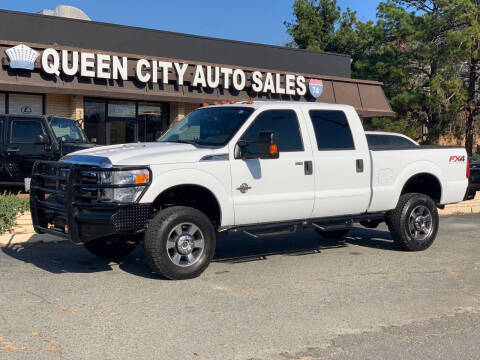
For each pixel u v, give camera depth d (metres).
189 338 4.85
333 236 10.16
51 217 7.10
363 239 10.19
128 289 6.41
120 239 7.35
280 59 24.75
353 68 40.12
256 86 22.53
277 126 7.69
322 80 24.83
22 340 4.74
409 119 30.62
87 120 20.81
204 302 5.94
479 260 8.37
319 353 4.56
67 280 6.81
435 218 9.12
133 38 20.83
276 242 9.84
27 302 5.84
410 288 6.65
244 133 7.36
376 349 4.66
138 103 22.02
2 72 17.39
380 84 27.25
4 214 9.38
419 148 9.05
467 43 26.62
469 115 29.62
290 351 4.59
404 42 29.84
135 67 19.77
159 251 6.61
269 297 6.17
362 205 8.36
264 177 7.41
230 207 7.16
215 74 21.45
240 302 5.96
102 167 6.51
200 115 8.09
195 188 7.04
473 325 5.32
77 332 4.96
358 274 7.33
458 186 9.44
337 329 5.14
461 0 26.98
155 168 6.62
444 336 5.00
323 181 7.94
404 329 5.18
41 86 17.83
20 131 12.16
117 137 21.59
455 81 27.30
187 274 6.84
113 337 4.84
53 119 12.68
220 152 7.11
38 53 17.78
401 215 8.78
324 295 6.29
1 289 6.35
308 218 7.94
